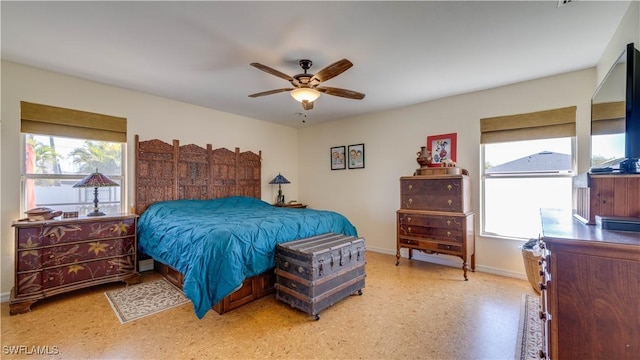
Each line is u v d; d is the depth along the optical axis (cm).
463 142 365
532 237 321
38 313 237
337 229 335
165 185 384
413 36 221
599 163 192
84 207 327
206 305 209
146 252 314
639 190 129
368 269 356
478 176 353
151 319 228
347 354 182
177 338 201
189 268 225
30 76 282
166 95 373
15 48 241
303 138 565
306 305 229
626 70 143
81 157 324
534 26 206
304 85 249
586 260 103
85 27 207
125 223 303
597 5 181
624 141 144
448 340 197
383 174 448
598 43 231
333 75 232
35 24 203
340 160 504
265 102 402
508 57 258
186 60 264
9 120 271
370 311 241
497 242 339
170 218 309
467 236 315
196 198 416
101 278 284
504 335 203
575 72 290
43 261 251
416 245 347
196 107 420
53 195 305
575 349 105
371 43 231
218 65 275
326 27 207
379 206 452
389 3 179
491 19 197
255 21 199
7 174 270
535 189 323
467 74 298
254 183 497
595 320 103
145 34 217
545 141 317
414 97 378
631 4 178
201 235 237
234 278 219
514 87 326
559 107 299
